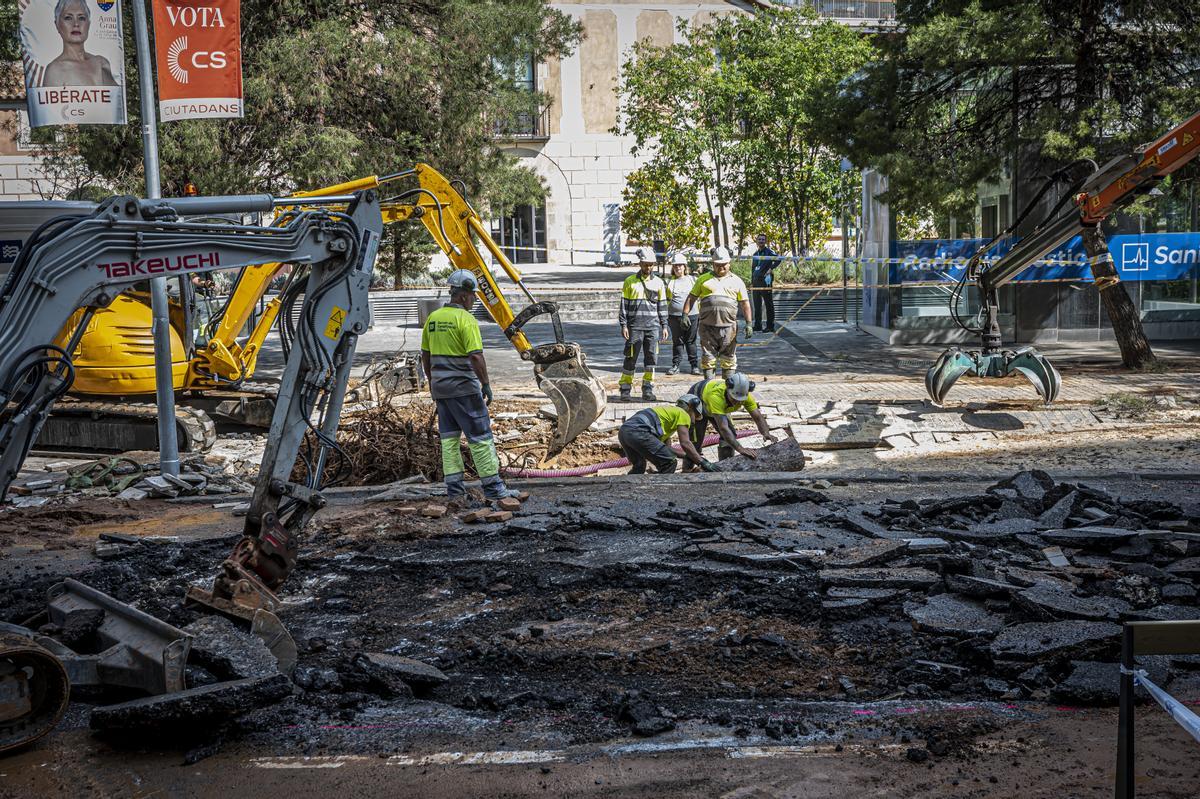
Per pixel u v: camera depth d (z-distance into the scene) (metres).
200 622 5.54
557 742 4.74
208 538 8.62
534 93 21.20
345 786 4.36
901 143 16.88
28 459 12.88
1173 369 16.34
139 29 10.30
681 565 7.10
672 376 16.98
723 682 5.47
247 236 5.70
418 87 19.08
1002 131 18.12
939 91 17.78
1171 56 16.48
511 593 6.98
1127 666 3.38
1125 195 11.54
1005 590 6.18
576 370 12.68
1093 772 4.22
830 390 14.93
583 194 41.59
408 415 13.57
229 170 17.80
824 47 31.47
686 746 4.64
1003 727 4.71
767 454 10.98
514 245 41.88
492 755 4.61
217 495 10.53
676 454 11.12
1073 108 16.95
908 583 6.50
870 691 5.28
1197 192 19.48
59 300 5.07
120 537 8.47
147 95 10.36
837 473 10.55
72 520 9.49
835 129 17.72
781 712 5.02
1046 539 7.27
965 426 13.31
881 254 21.64
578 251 41.59
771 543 7.45
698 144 32.88
